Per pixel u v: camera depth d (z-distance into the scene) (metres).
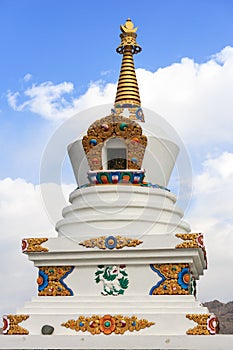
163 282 16.16
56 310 16.06
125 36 20.97
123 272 16.38
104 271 16.45
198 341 14.80
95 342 15.20
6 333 15.91
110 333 15.38
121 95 20.06
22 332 15.78
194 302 15.77
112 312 15.79
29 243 16.70
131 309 15.77
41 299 16.50
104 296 16.23
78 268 16.64
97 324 15.50
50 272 16.73
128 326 15.41
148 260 16.30
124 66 20.55
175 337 14.92
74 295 16.45
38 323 15.80
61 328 15.65
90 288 16.41
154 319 15.40
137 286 16.22
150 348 14.95
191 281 17.34
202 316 15.19
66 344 15.30
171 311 15.57
